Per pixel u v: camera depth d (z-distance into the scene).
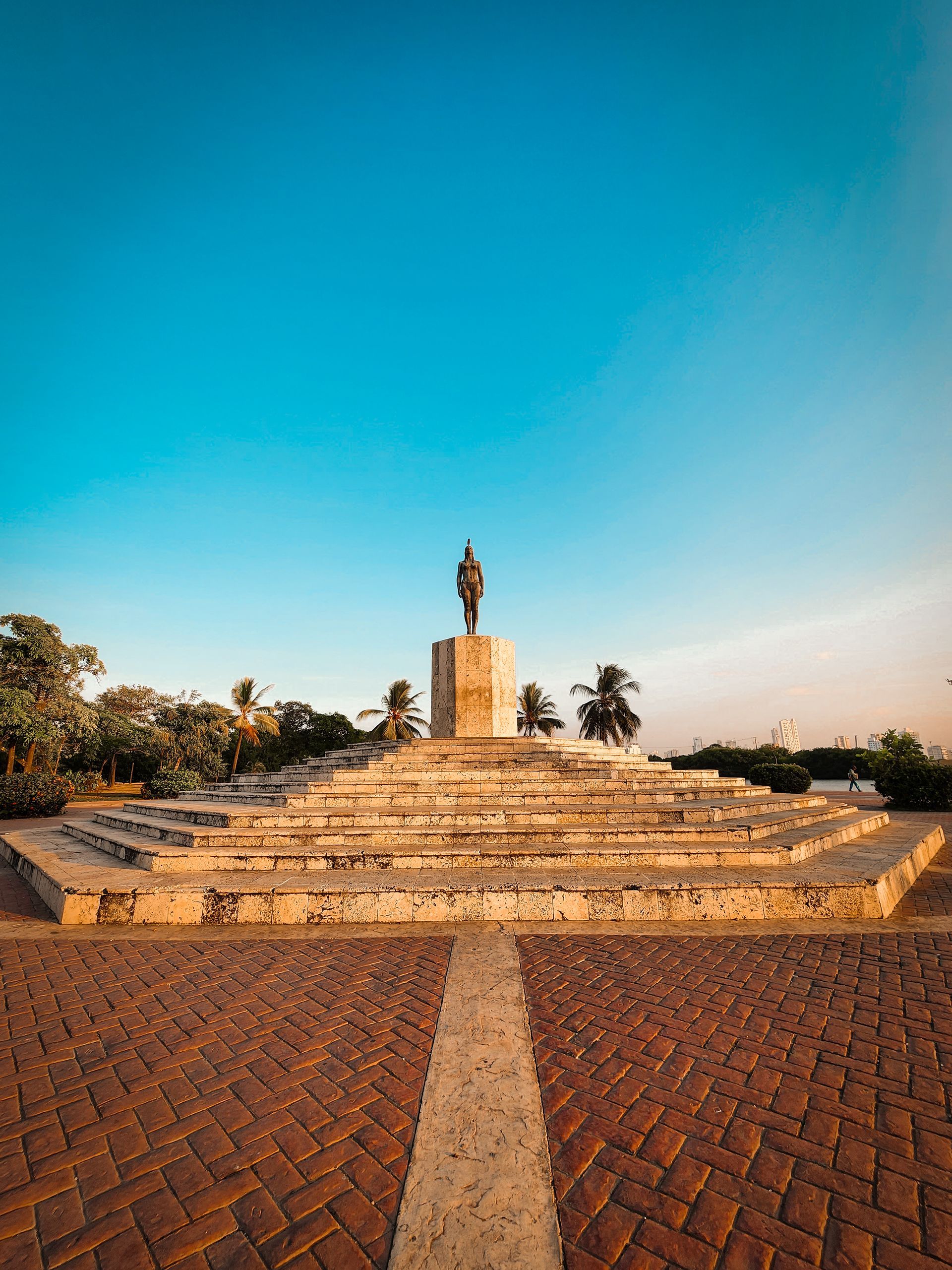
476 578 15.16
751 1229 2.16
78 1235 2.16
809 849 7.83
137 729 36.75
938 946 5.23
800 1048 3.45
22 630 27.53
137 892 6.22
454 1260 2.01
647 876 6.53
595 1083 3.11
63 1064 3.37
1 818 17.72
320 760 14.34
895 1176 2.42
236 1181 2.43
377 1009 4.01
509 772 10.50
